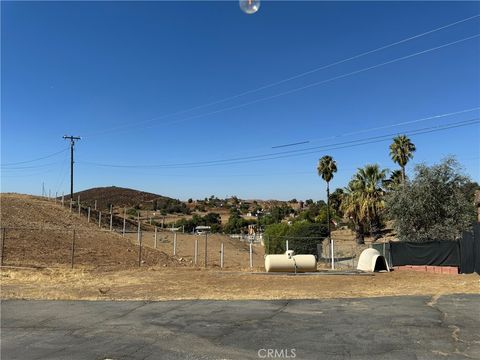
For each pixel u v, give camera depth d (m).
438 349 8.48
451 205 29.45
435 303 13.70
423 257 25.47
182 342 9.33
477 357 7.97
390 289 18.00
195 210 171.62
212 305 13.95
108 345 9.14
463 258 23.36
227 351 8.61
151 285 19.56
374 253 25.81
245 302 14.53
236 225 117.25
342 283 20.34
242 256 46.06
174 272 24.84
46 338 9.80
